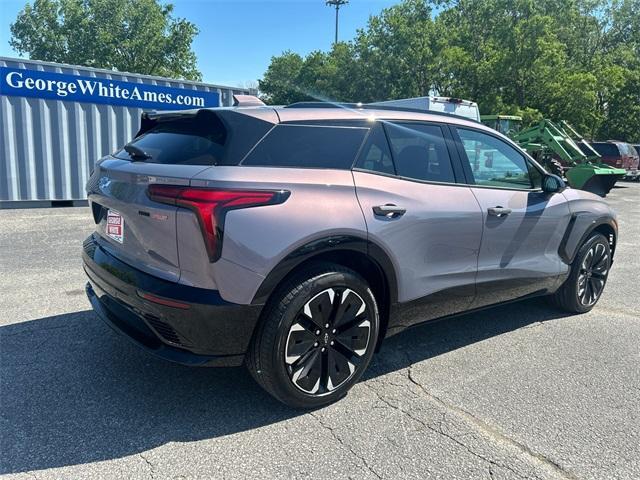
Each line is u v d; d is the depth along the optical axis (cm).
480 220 378
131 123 1165
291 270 288
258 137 295
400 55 3662
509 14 3519
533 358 396
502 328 462
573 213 467
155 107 1191
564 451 277
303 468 256
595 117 3456
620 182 2762
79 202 1123
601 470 262
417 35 3581
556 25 3962
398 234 326
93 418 294
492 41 3444
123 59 4947
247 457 264
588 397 337
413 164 354
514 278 419
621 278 654
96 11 4856
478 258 386
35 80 1038
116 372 349
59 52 4916
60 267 604
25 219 916
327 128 321
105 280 317
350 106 347
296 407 308
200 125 313
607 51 4312
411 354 400
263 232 275
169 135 326
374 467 259
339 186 306
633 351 414
